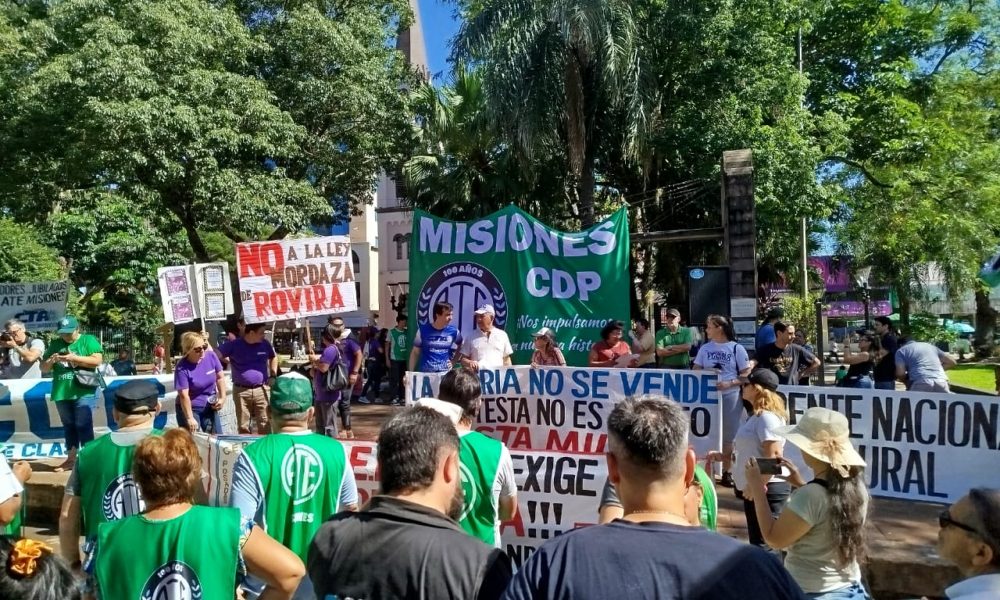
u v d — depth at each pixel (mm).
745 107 19328
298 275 9227
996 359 30203
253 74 19703
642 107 18500
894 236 23453
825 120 19812
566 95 18891
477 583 2225
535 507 5293
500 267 9852
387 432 2479
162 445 2770
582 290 9672
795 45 23312
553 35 18875
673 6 19750
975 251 24125
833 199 19219
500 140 21188
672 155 20141
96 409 9305
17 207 18922
